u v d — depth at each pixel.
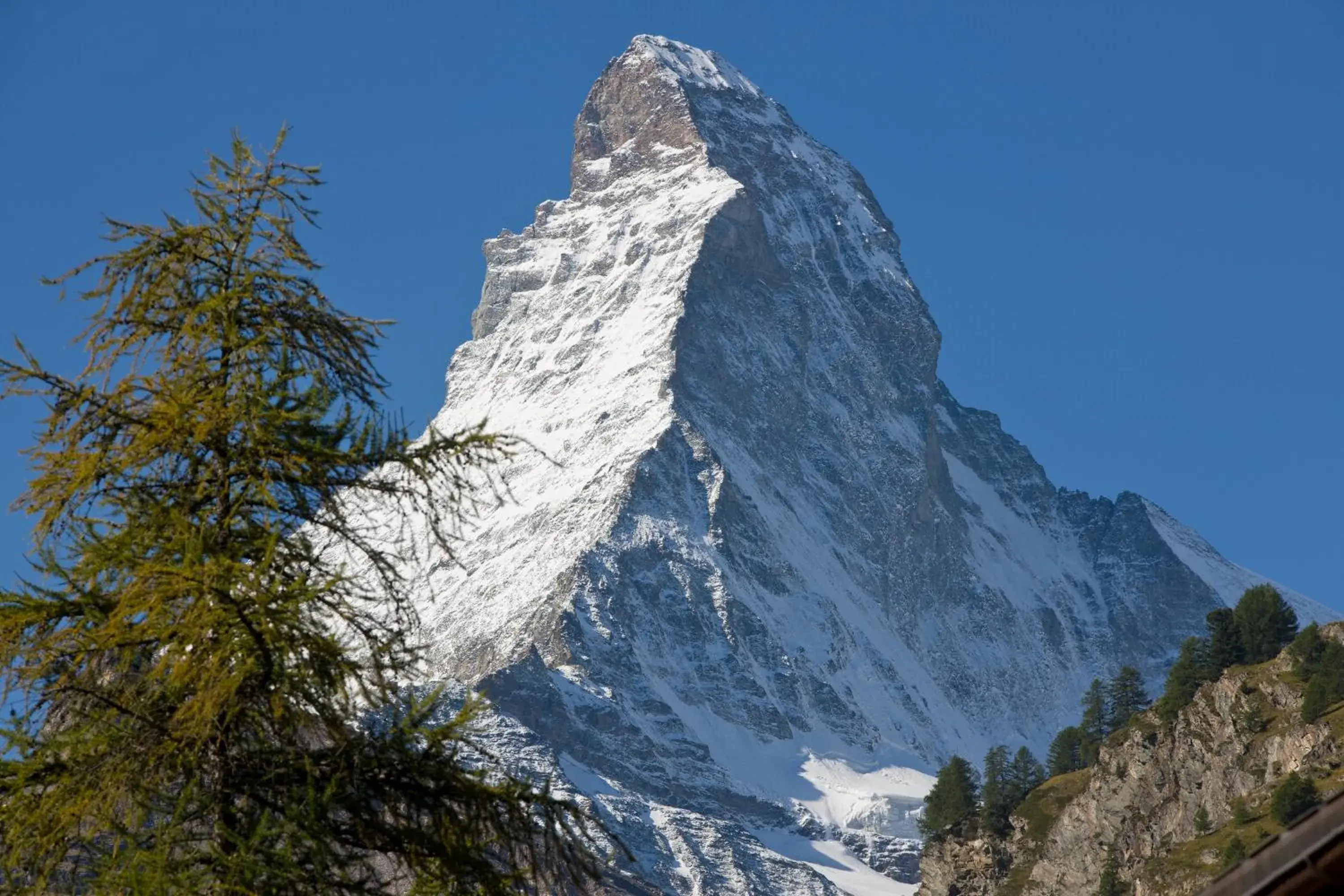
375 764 69.88
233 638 68.19
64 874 67.12
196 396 73.00
